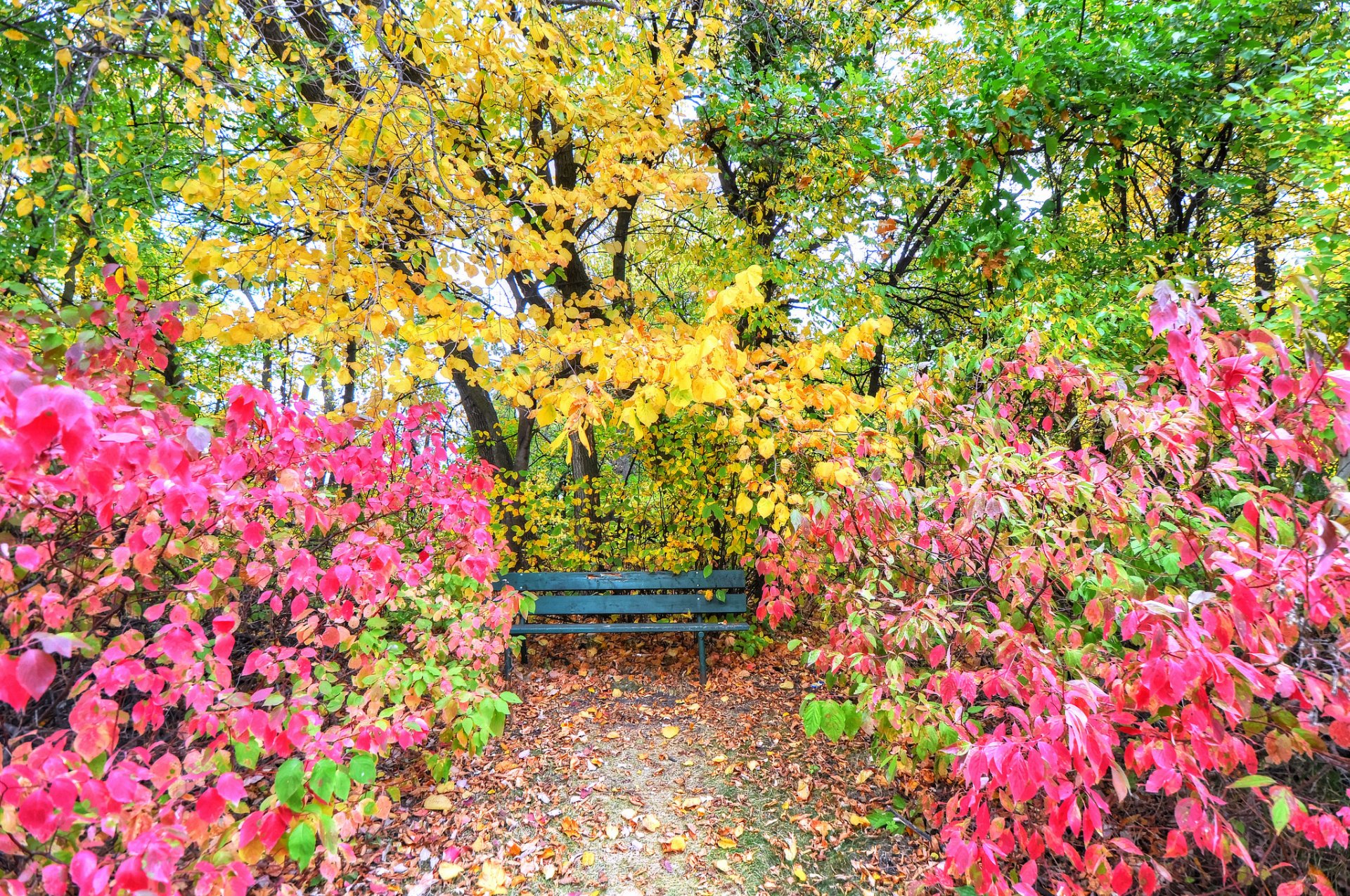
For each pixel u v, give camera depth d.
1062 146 4.59
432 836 2.73
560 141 3.53
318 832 1.80
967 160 4.08
